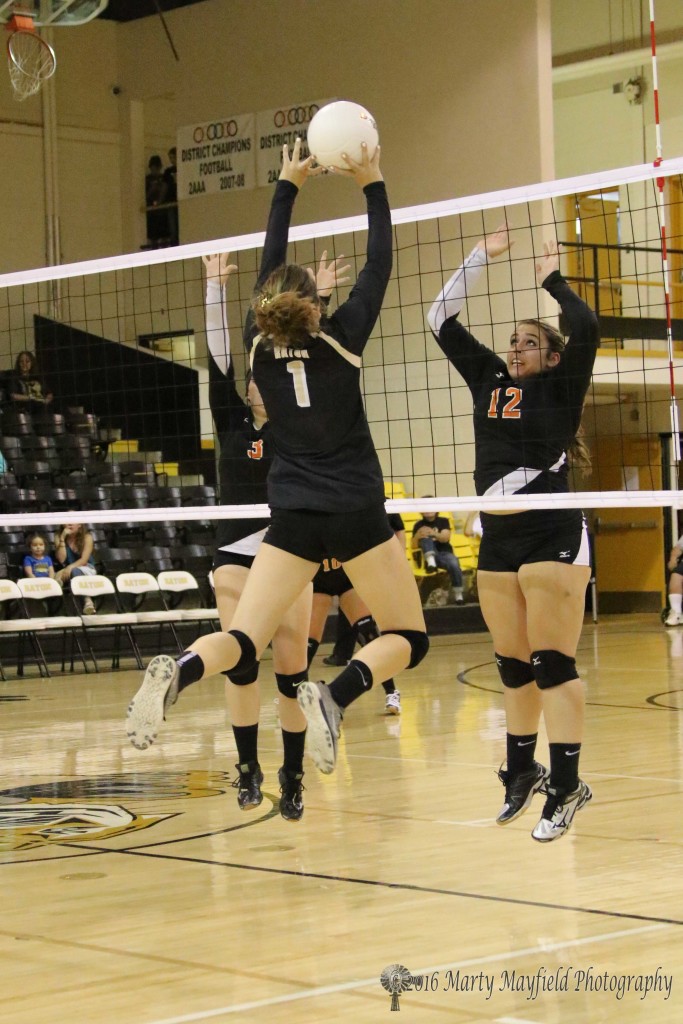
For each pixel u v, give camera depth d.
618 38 20.17
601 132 21.03
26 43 12.38
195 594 14.87
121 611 13.64
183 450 19.11
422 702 10.24
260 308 4.04
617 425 19.66
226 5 19.64
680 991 3.46
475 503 4.70
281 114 19.09
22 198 20.28
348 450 4.13
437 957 3.80
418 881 4.71
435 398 16.94
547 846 5.21
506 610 4.71
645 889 4.51
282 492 4.10
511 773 4.86
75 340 19.52
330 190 18.53
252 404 5.53
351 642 12.01
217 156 19.77
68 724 9.39
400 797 6.34
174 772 7.24
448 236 17.23
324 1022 3.28
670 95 20.28
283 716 5.05
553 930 4.04
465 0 17.20
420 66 17.72
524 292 16.41
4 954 3.93
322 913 4.32
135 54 20.92
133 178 21.12
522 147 16.78
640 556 19.92
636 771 6.84
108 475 16.20
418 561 16.83
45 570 13.81
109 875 4.91
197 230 20.05
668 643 15.09
